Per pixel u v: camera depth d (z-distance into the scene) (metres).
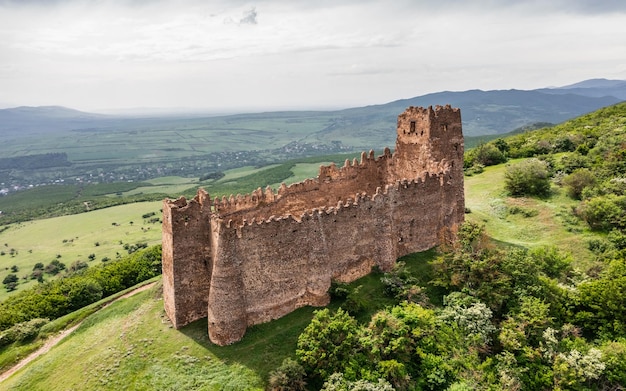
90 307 74.50
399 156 77.81
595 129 143.38
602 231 83.94
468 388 46.78
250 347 50.50
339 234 58.97
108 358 52.09
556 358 52.41
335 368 46.66
